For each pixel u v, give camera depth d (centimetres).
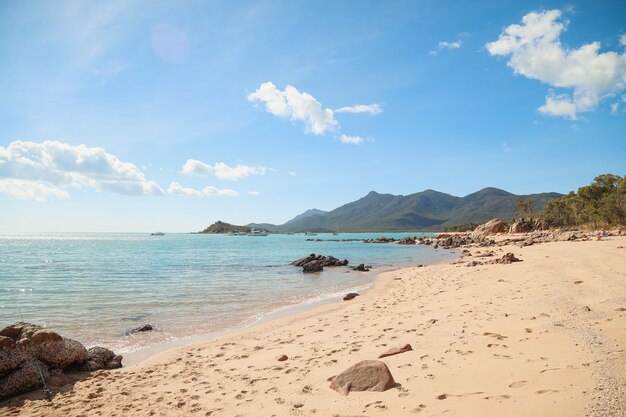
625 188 8238
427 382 631
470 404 514
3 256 6638
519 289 1539
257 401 659
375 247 10044
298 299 2133
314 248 9862
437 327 1041
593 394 477
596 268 1941
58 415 664
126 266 4603
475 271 2638
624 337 707
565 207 10906
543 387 531
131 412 661
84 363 968
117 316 1698
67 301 2094
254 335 1295
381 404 566
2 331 920
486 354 737
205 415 623
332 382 681
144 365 995
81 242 15450
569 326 845
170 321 1595
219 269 4203
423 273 3011
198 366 954
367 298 1980
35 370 815
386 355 835
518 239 7144
